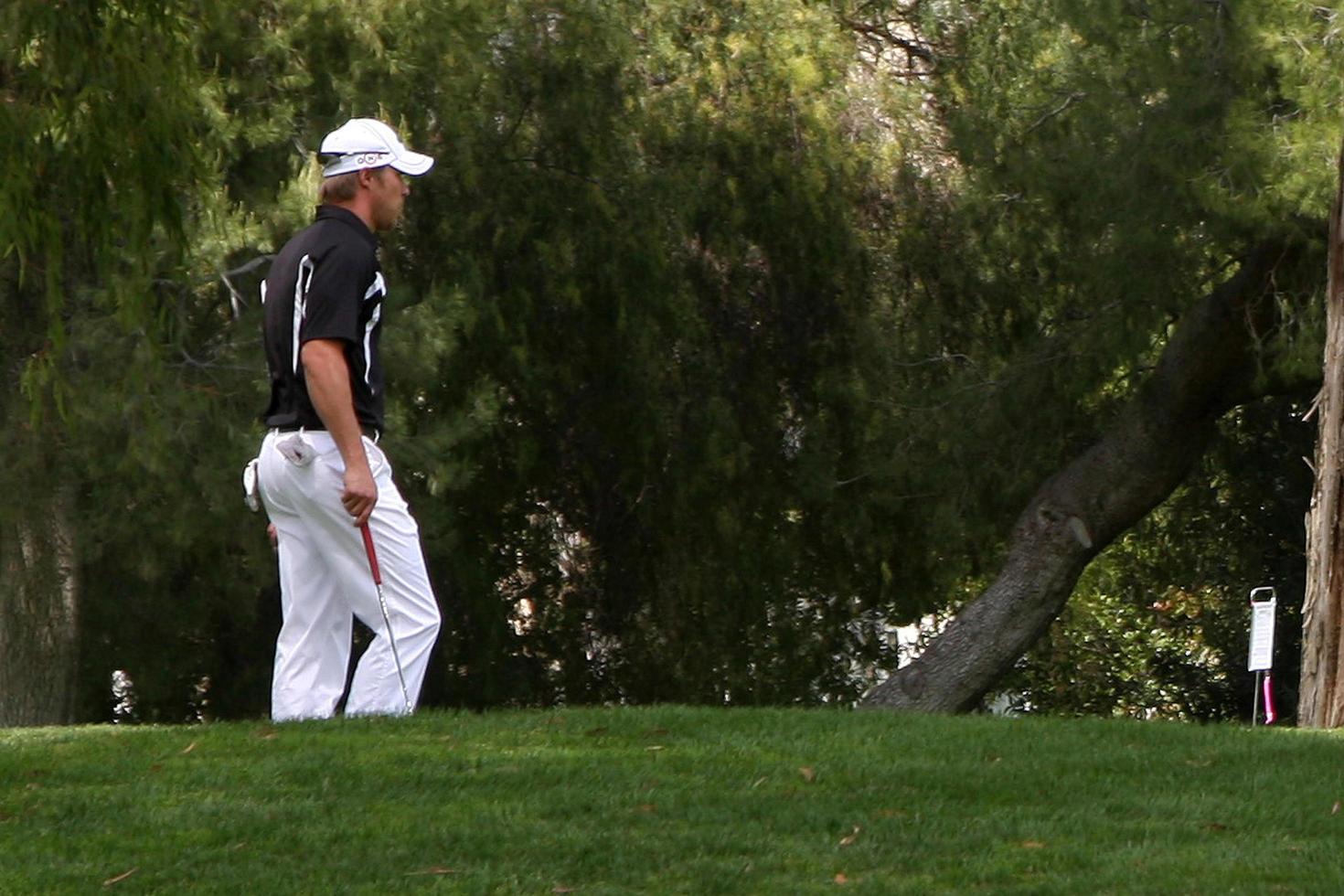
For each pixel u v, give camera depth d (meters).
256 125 39.47
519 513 57.06
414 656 19.88
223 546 44.03
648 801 16.53
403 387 44.81
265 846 14.93
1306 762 19.16
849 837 15.49
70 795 16.55
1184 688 76.12
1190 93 41.12
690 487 54.94
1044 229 51.69
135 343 38.97
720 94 53.69
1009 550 52.25
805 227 54.12
